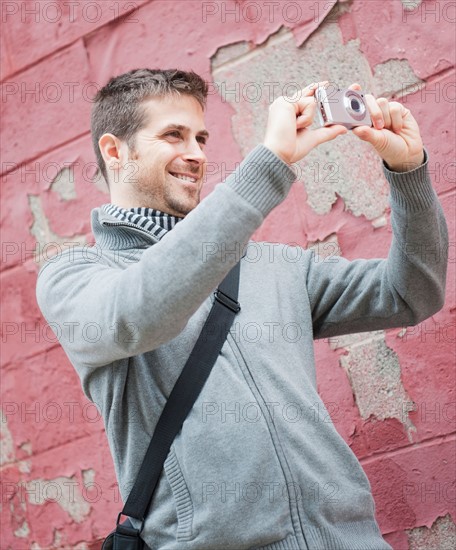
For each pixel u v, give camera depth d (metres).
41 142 2.78
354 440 2.22
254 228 1.38
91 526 2.59
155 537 1.50
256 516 1.43
